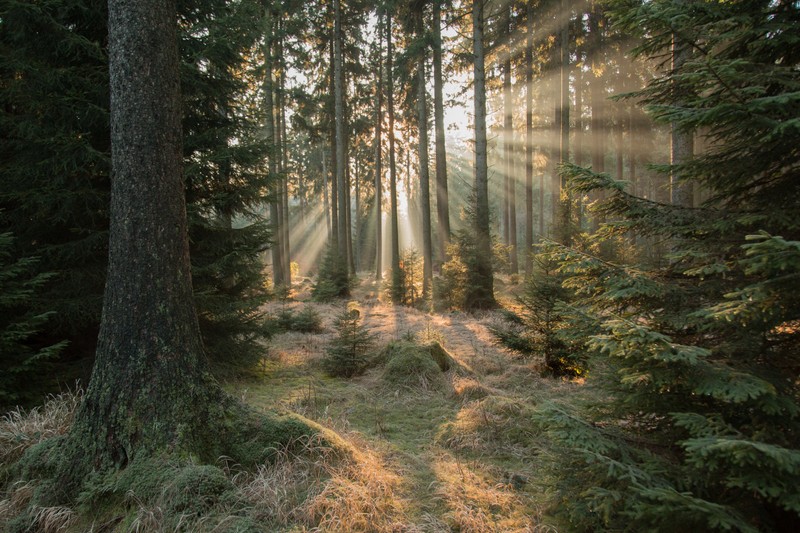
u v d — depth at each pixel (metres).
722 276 2.79
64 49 5.46
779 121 2.36
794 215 2.50
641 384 2.71
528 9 17.45
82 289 5.75
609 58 18.48
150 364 3.54
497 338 7.60
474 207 14.91
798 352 2.58
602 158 20.09
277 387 6.42
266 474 3.46
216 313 6.59
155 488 3.12
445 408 5.49
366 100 24.64
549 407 2.92
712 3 2.82
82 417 3.54
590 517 2.79
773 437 2.23
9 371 4.55
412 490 3.50
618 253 7.06
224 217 7.48
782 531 2.38
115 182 3.66
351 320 7.57
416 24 17.50
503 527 3.01
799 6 2.63
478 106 14.16
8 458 3.86
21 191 5.34
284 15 18.73
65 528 3.03
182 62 6.09
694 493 2.43
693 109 2.56
